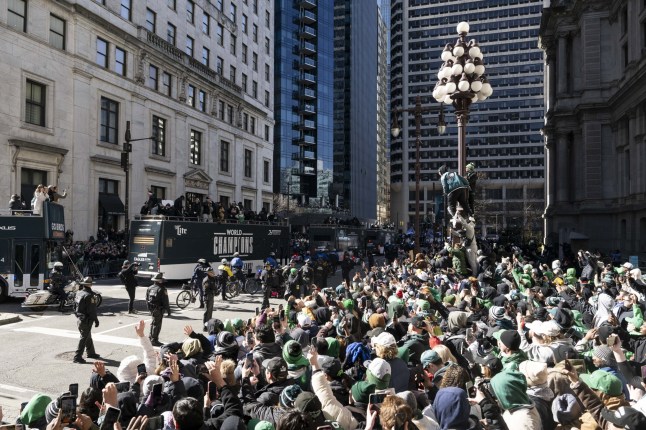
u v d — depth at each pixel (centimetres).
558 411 435
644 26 3653
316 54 10206
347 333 796
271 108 6588
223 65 5338
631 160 3819
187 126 4612
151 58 4075
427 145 13938
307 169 10025
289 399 454
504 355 582
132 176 3847
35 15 3008
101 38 3550
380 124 17588
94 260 2891
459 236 1603
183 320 1678
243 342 789
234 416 412
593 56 4403
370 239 5888
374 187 14575
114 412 420
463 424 402
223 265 2222
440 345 600
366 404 486
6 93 2809
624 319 888
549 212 5156
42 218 1983
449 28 13738
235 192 5534
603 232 4341
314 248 4462
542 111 13212
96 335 1398
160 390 475
